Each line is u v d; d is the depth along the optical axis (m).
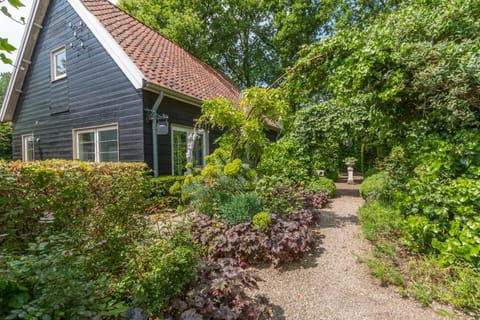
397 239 3.00
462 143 2.62
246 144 4.53
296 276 2.56
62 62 6.77
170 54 7.49
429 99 2.88
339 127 7.32
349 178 10.04
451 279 2.14
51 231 2.23
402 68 3.02
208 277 1.88
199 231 3.04
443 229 2.50
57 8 6.65
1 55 1.37
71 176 2.56
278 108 4.36
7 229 2.06
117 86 5.50
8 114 8.23
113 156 5.74
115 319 1.48
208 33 13.05
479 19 2.86
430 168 2.73
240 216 3.27
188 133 6.39
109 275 1.86
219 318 1.56
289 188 4.54
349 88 3.56
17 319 1.17
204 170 3.87
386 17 3.64
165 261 1.72
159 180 4.87
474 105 2.57
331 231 3.82
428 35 3.01
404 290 2.15
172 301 1.65
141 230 2.59
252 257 2.81
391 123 3.52
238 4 13.30
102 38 5.54
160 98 5.23
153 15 11.09
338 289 2.30
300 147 7.65
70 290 1.30
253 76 15.38
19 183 2.25
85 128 6.16
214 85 8.55
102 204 2.84
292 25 12.73
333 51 3.73
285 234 2.86
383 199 4.41
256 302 2.02
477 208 2.36
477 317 1.82
